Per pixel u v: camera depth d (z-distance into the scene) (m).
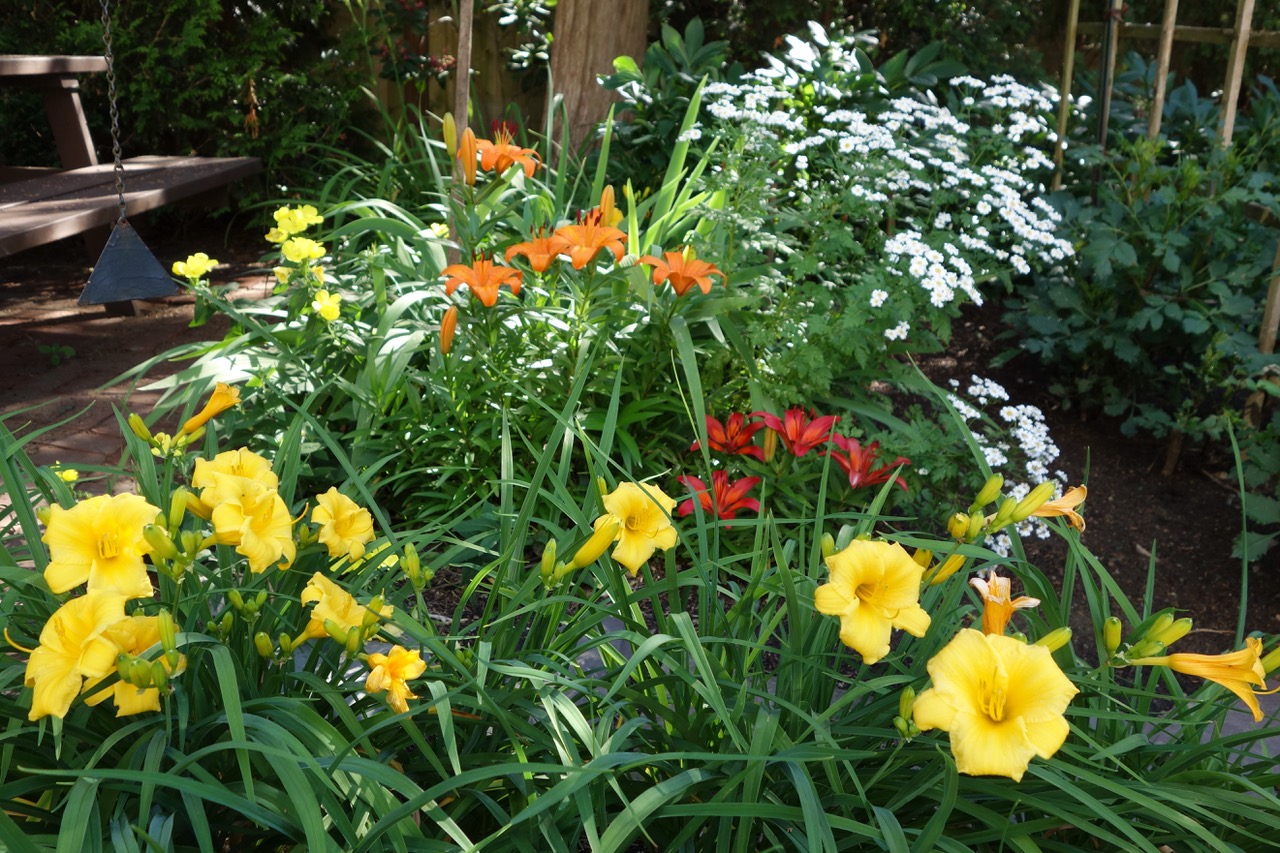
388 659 1.49
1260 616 3.13
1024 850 1.51
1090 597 1.77
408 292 3.63
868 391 3.93
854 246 3.56
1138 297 4.08
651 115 5.28
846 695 1.54
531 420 3.15
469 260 3.24
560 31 5.87
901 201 3.82
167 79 6.30
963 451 3.35
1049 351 3.98
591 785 1.55
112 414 3.94
